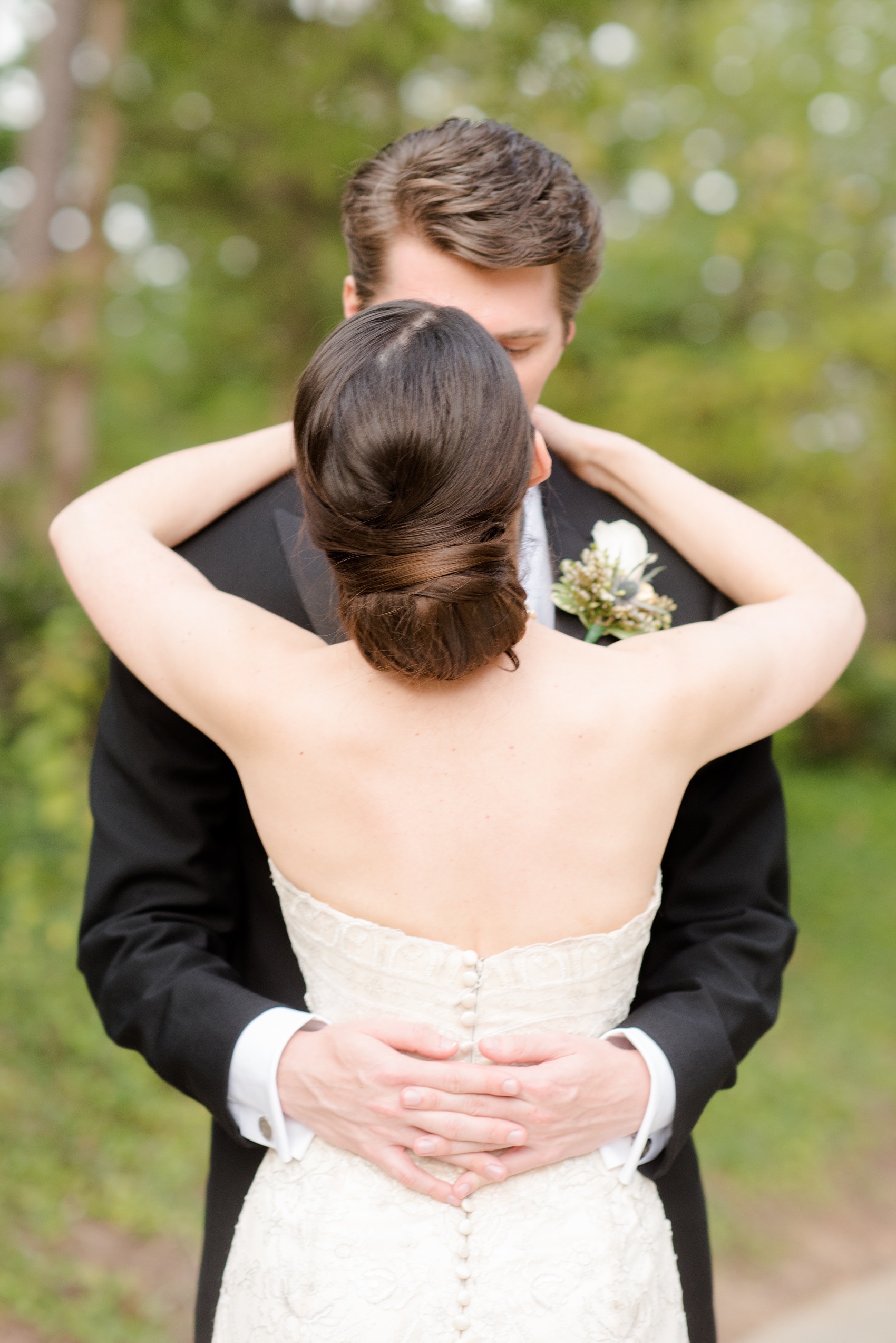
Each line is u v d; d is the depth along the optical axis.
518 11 7.79
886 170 10.61
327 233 9.63
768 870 1.67
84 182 9.66
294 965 1.58
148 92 9.38
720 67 10.83
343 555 1.24
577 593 1.62
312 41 8.34
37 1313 2.99
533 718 1.28
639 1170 1.41
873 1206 4.48
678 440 9.37
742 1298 3.79
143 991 1.48
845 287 10.27
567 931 1.32
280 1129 1.36
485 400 1.22
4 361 6.54
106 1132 3.83
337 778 1.28
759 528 1.66
